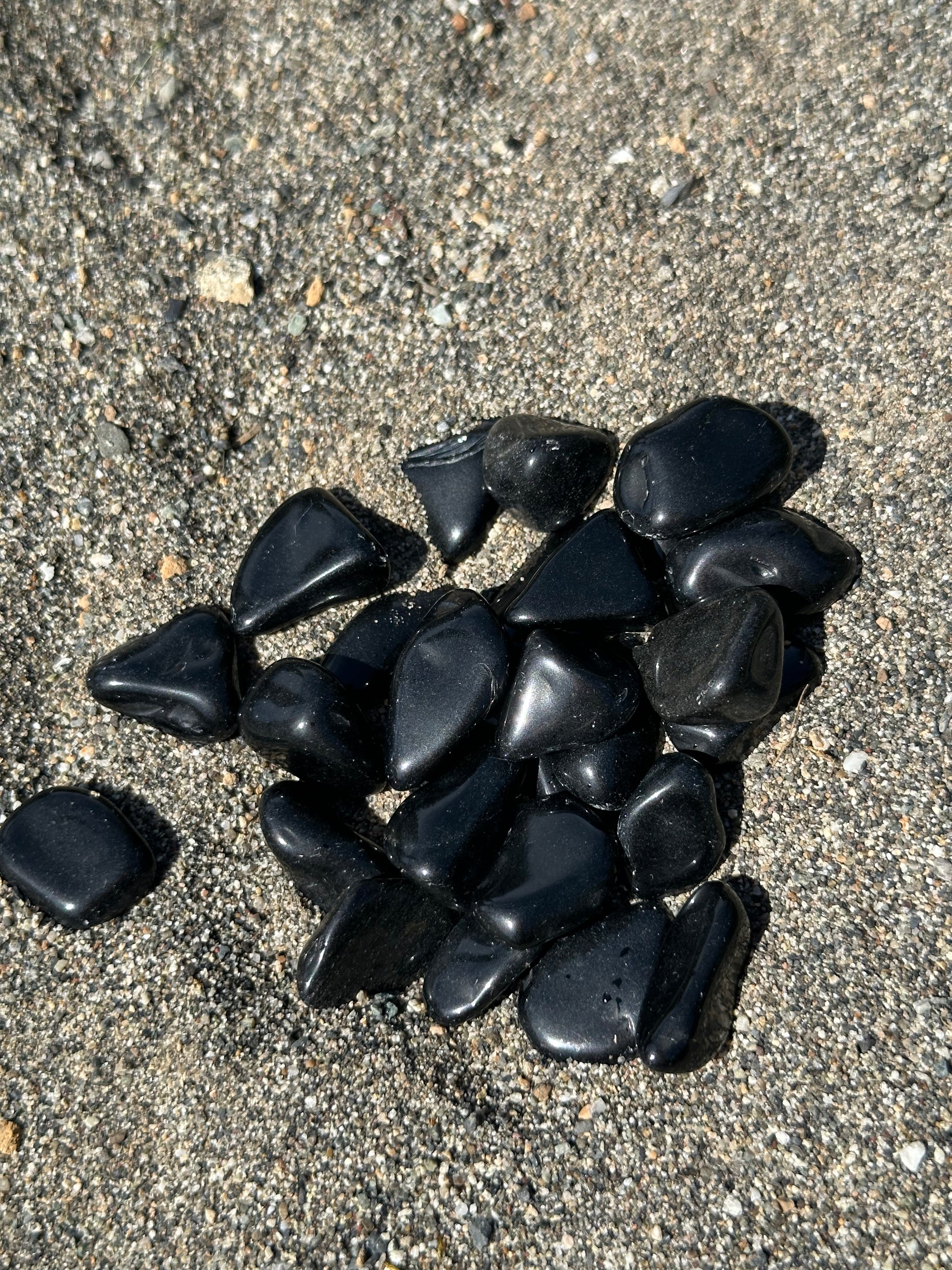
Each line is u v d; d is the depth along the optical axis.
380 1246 0.17
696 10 0.21
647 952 0.18
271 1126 0.18
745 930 0.18
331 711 0.18
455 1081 0.18
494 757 0.19
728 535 0.18
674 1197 0.17
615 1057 0.17
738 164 0.20
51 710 0.20
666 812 0.18
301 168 0.21
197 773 0.20
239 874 0.19
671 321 0.20
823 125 0.20
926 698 0.18
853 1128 0.17
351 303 0.21
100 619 0.20
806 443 0.20
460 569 0.20
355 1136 0.17
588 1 0.21
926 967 0.17
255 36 0.22
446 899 0.18
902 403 0.19
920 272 0.20
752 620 0.17
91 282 0.21
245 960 0.19
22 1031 0.19
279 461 0.21
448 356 0.20
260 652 0.20
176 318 0.21
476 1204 0.17
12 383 0.21
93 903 0.19
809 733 0.19
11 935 0.19
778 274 0.20
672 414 0.19
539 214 0.21
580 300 0.20
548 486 0.19
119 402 0.21
